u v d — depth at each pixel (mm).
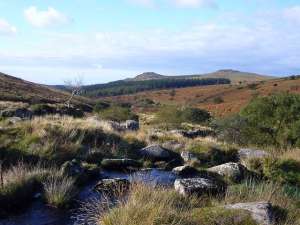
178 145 14391
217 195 7941
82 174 9688
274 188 8055
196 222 5961
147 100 136125
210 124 38875
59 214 7707
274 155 12734
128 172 11039
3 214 7613
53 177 9172
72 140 12867
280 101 20672
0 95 59625
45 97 71688
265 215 6098
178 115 42844
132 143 14023
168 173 11047
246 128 20734
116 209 6523
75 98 89688
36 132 12500
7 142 11570
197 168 11680
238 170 10836
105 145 13211
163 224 5820
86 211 7750
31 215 7648
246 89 142625
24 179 8680
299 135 19031
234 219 6000
